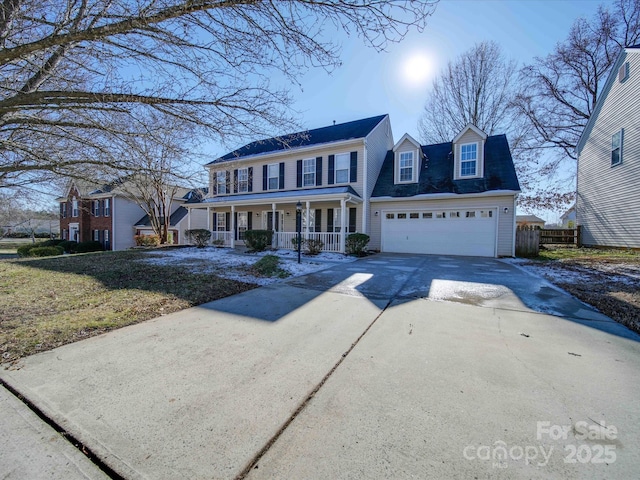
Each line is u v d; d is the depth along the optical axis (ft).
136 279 21.33
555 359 9.57
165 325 12.76
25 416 6.64
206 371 8.77
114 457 5.46
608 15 53.57
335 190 42.57
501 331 12.14
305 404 7.15
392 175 47.98
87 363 9.20
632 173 35.63
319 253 39.81
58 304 15.29
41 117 14.70
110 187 19.77
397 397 7.46
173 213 79.10
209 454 5.54
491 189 39.06
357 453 5.58
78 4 11.75
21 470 5.16
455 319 13.69
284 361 9.46
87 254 38.93
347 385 8.03
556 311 14.78
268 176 53.16
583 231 48.32
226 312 14.69
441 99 71.31
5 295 16.88
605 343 10.85
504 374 8.61
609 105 40.55
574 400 7.31
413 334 11.84
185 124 14.40
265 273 24.82
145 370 8.80
